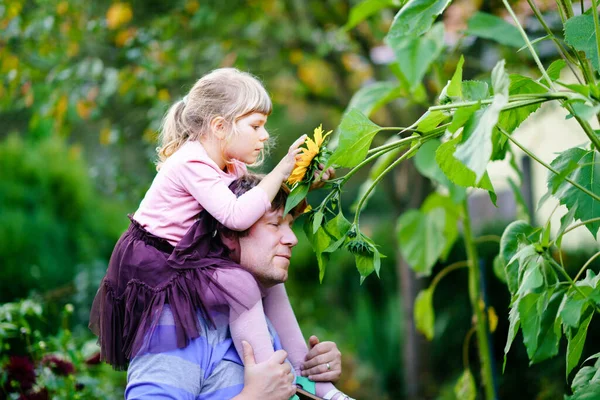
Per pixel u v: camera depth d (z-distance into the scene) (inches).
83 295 180.5
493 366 127.7
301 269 325.4
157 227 78.1
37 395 107.7
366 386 247.3
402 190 218.2
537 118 203.0
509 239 81.4
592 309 77.4
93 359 124.4
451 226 138.6
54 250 211.5
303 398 80.7
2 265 197.8
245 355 74.0
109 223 233.9
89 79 175.8
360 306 258.1
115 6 188.7
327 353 84.0
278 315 87.5
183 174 78.2
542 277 69.8
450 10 181.8
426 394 215.9
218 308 74.8
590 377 76.9
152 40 183.3
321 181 77.0
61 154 232.4
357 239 75.0
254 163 86.3
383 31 197.5
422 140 73.8
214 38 205.9
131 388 72.6
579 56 73.4
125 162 227.9
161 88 182.4
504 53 170.2
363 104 130.3
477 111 62.7
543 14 167.6
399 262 219.3
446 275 218.5
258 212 74.9
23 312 118.7
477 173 57.8
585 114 61.6
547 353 78.2
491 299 191.9
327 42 195.0
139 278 75.9
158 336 73.3
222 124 80.4
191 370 73.1
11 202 210.7
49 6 177.9
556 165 78.2
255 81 83.3
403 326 221.6
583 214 74.9
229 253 77.6
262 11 206.1
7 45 176.2
